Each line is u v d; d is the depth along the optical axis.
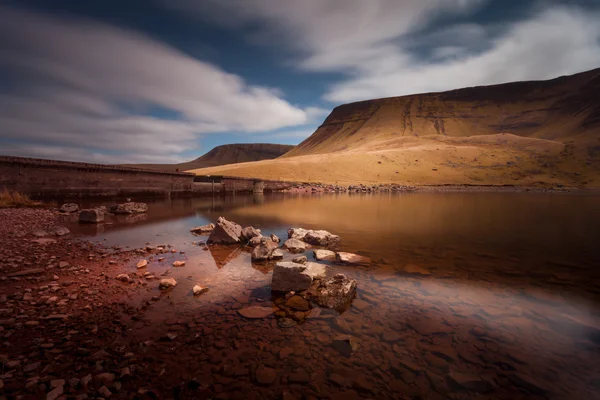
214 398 2.99
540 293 5.87
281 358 3.67
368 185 62.34
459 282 6.50
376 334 4.25
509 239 11.27
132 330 4.28
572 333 4.30
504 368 3.51
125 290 5.81
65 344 3.88
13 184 19.36
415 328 4.42
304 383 3.23
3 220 12.92
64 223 13.65
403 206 24.38
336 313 4.91
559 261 8.25
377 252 9.17
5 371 3.29
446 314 4.90
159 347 3.86
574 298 5.61
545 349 3.90
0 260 7.30
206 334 4.21
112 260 7.85
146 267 7.34
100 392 3.00
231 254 8.73
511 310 5.07
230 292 5.80
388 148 116.38
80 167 22.95
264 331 4.31
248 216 17.28
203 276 6.72
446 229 13.41
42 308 4.93
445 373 3.42
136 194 27.69
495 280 6.63
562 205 26.27
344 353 3.79
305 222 15.20
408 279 6.68
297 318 4.72
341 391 3.13
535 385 3.22
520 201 30.73
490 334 4.26
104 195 24.91
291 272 5.85
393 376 3.37
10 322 4.40
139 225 13.69
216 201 27.66
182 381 3.23
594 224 15.11
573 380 3.30
